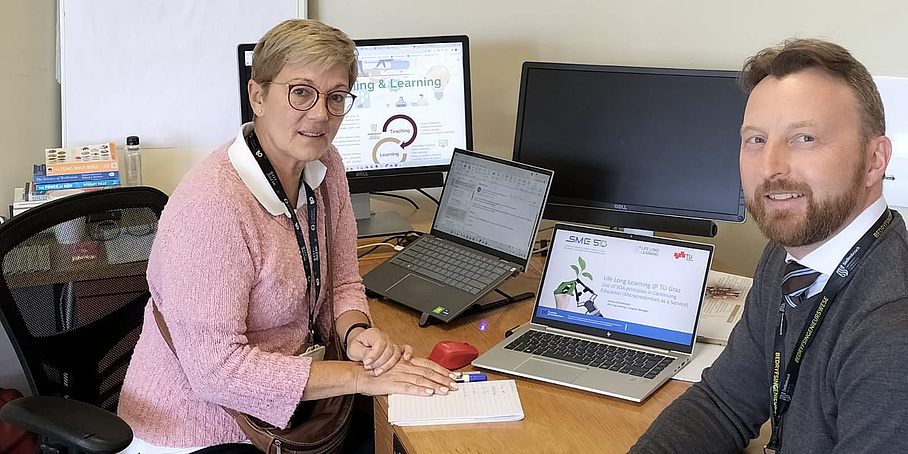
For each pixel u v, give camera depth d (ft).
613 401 4.89
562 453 4.37
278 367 4.91
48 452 4.87
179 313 4.79
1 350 7.53
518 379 5.15
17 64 7.14
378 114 7.30
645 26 8.32
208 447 5.19
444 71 7.39
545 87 7.04
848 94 3.58
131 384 5.25
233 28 7.54
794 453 3.88
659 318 5.41
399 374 5.05
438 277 6.31
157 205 5.92
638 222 6.87
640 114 6.79
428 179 7.55
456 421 4.66
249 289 4.96
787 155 3.63
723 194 6.64
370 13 7.91
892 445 3.32
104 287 5.60
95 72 7.25
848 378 3.48
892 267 3.54
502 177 6.48
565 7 8.19
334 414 5.20
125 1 7.22
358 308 5.84
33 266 5.25
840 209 3.59
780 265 4.25
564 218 7.08
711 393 4.55
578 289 5.66
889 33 8.31
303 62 4.88
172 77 7.47
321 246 5.56
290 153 5.08
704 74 6.60
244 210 4.90
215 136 7.70
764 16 8.35
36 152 7.39
